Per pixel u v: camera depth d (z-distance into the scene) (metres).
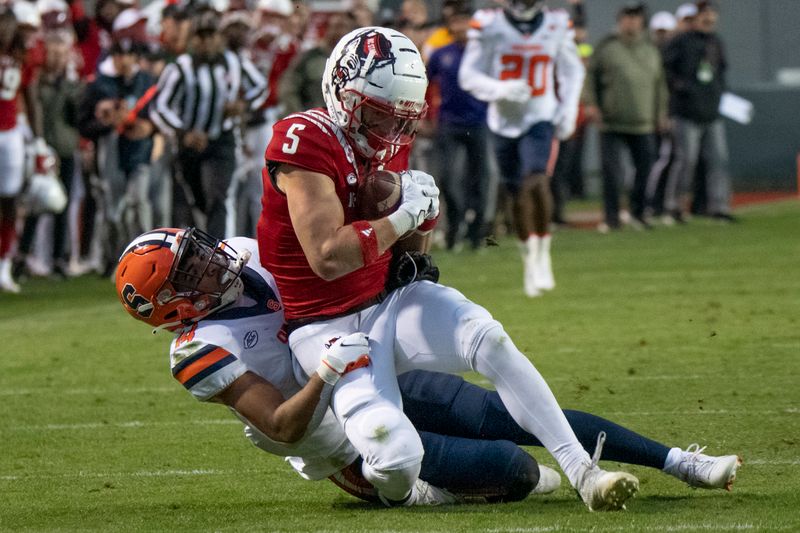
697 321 28.61
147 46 41.47
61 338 30.14
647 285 35.03
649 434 18.53
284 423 14.24
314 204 14.00
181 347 14.73
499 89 33.00
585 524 13.71
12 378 25.19
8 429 20.55
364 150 14.57
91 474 17.47
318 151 14.19
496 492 15.02
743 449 17.47
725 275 36.66
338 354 13.95
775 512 14.06
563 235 51.19
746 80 77.31
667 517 13.94
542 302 32.22
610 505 14.10
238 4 44.88
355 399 14.16
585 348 25.73
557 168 53.66
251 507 15.34
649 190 55.09
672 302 31.59
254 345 14.78
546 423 14.33
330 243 13.84
